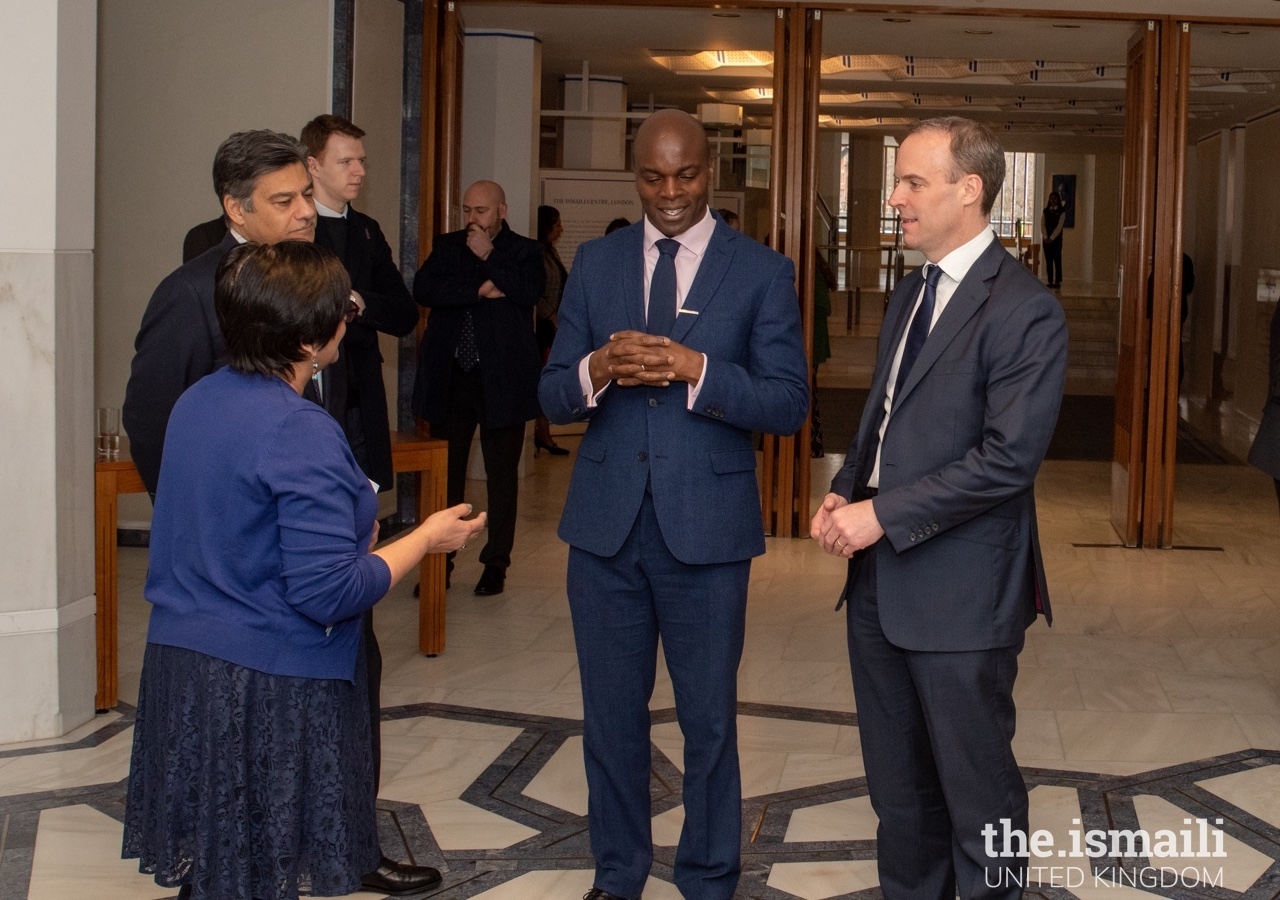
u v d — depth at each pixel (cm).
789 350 294
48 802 366
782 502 747
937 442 264
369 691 308
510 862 334
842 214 2481
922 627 265
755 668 506
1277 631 568
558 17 879
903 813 287
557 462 1002
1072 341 1889
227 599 225
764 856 339
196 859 223
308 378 238
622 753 303
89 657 428
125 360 689
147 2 670
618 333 280
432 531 246
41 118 397
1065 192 2684
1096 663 518
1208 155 1538
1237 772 401
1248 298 1355
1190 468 1029
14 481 403
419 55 725
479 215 574
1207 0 694
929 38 911
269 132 295
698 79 1215
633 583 297
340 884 231
